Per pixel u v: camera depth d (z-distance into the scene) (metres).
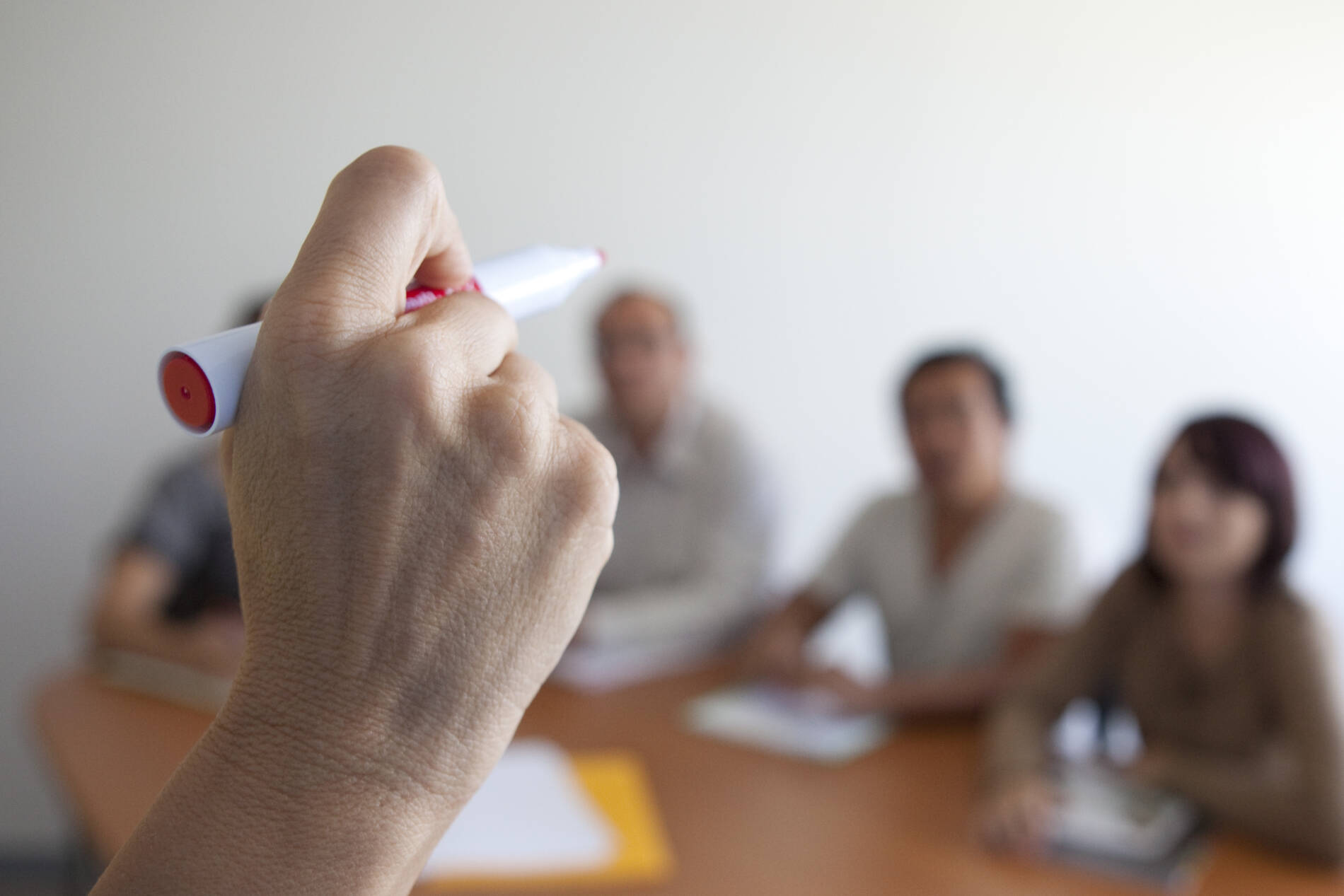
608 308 2.15
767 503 2.16
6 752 2.27
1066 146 2.83
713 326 2.67
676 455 2.14
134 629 1.67
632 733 1.44
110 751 1.30
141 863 0.22
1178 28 2.81
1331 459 2.91
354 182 0.24
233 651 1.62
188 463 1.87
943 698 1.56
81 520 1.92
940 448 1.86
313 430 0.23
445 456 0.23
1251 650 1.35
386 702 0.23
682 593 2.02
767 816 1.18
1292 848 1.12
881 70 2.68
